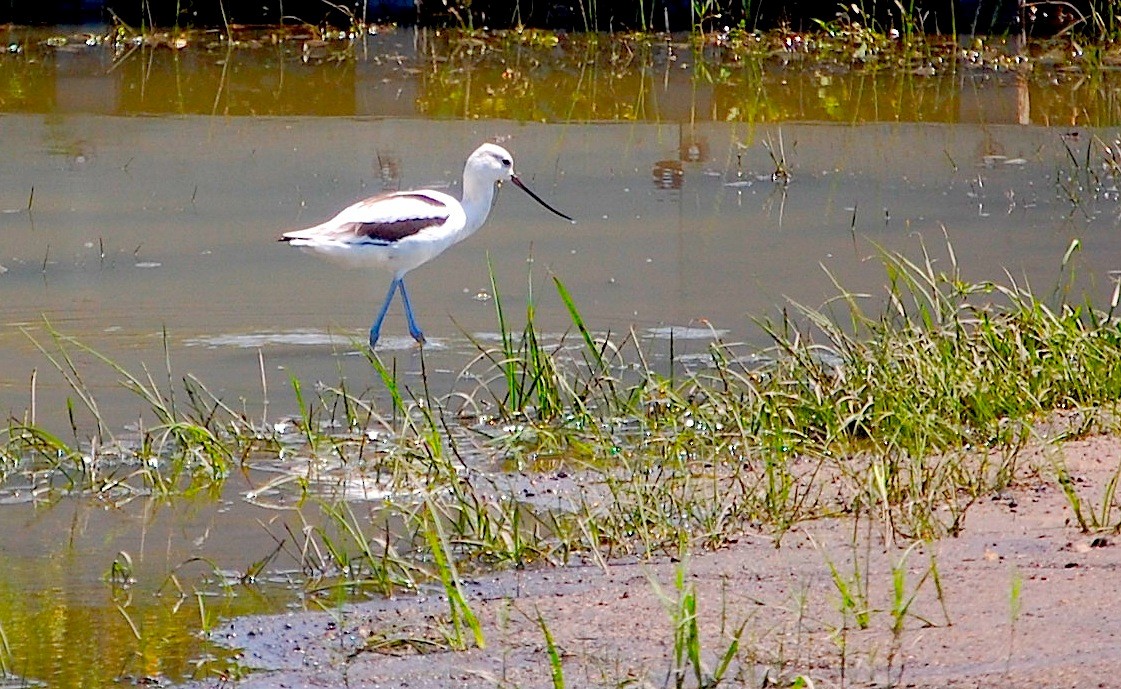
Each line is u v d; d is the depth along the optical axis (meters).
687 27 29.72
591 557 8.69
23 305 14.22
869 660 6.77
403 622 7.79
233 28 29.02
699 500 9.50
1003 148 20.97
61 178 18.78
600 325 13.84
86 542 9.16
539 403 11.55
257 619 7.92
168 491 10.05
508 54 27.31
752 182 19.16
